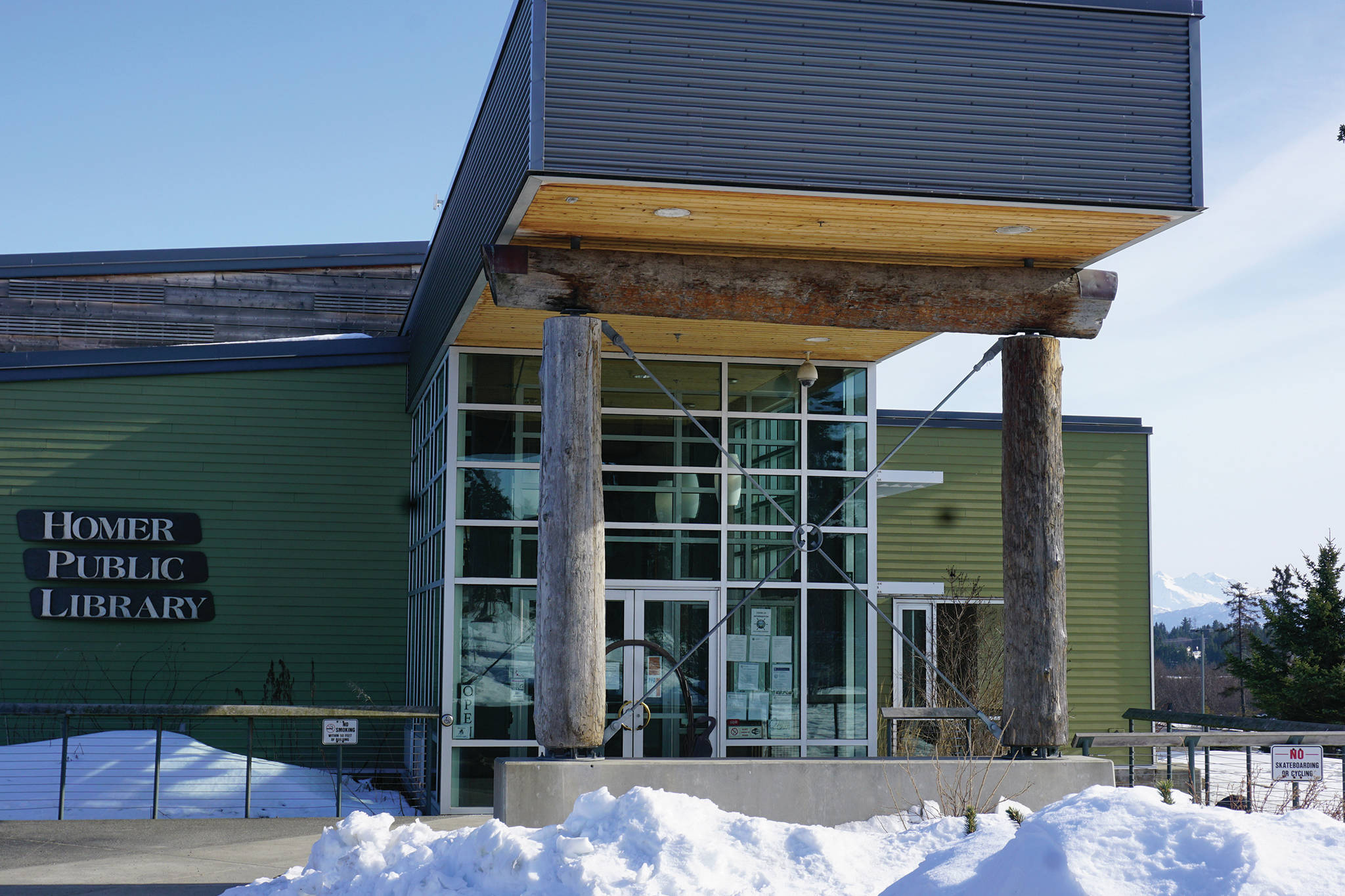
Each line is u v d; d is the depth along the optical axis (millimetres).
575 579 8227
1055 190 7852
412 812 12312
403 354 15727
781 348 11961
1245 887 3605
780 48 7594
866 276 9023
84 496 14766
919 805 8688
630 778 8312
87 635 14656
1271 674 26359
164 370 15078
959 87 7805
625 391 12031
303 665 15078
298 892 6324
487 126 8812
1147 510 18453
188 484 15047
